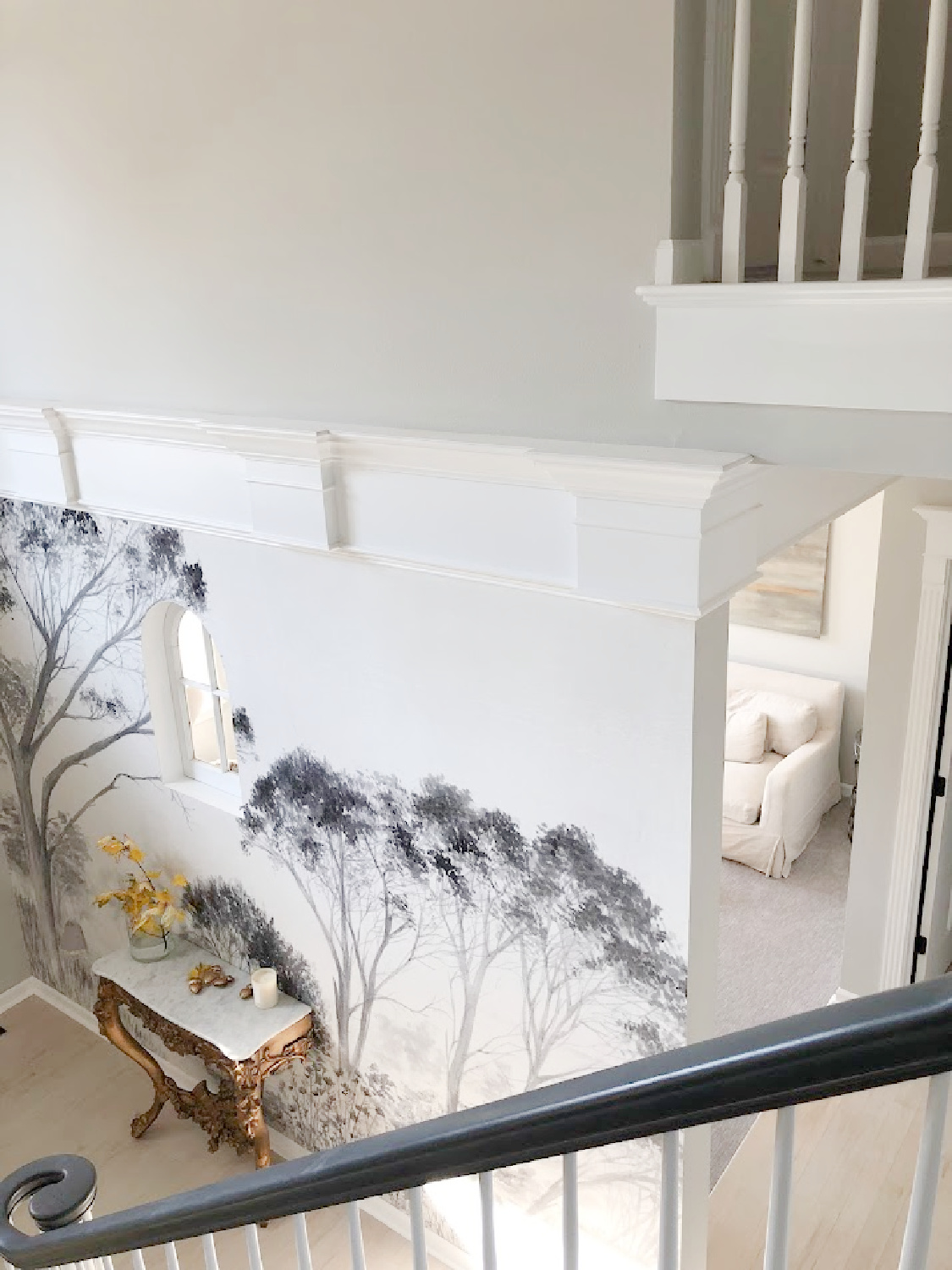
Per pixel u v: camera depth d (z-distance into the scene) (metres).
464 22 2.23
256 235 2.81
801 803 5.54
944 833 4.11
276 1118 4.18
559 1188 3.16
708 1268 3.33
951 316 1.77
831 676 6.15
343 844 3.42
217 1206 1.25
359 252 2.60
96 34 2.96
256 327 2.92
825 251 2.40
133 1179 4.14
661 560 2.23
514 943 3.01
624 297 2.19
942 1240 3.02
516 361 2.40
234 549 3.35
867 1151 3.66
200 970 3.99
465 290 2.43
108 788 4.35
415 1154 0.94
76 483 3.80
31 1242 1.68
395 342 2.61
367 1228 3.79
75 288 3.39
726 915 5.22
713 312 2.03
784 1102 0.64
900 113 2.38
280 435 2.81
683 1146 2.79
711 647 2.41
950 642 3.82
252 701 3.53
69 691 4.32
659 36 1.97
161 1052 4.66
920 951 4.30
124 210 3.13
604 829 2.66
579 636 2.53
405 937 3.34
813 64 2.28
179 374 3.19
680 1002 2.68
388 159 2.46
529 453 2.31
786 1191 0.67
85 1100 4.56
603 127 2.10
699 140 2.05
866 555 5.82
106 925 4.66
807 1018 0.62
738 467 2.08
